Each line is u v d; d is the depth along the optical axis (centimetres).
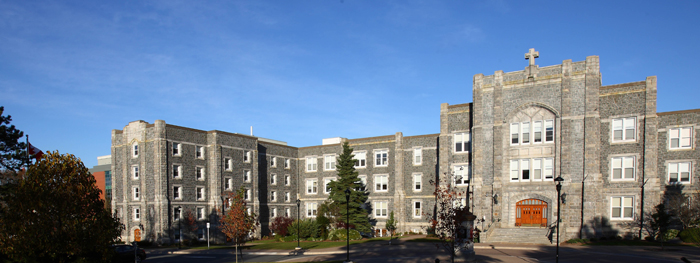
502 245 3916
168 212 5406
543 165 4503
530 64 4628
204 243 5762
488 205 4694
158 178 5394
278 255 3994
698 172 4069
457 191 5081
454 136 5203
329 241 5294
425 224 5797
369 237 6144
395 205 6016
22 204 2298
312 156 7112
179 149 5656
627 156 4294
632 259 2927
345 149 5825
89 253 2538
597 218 4247
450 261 3044
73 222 2345
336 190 5772
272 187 6806
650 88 4212
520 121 4650
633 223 4197
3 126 3200
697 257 2983
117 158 5981
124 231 5719
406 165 6062
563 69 4441
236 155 6241
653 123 4175
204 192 5894
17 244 2247
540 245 3922
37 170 2352
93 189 2520
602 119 4434
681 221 3978
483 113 4838
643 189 4175
